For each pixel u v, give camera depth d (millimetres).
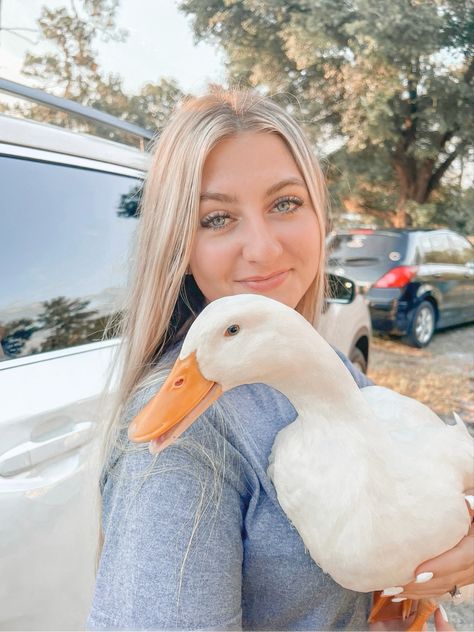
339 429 896
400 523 860
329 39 8734
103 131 2982
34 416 1474
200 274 1046
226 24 9344
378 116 9289
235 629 845
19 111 4965
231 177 984
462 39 9008
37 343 1677
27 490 1410
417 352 6293
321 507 865
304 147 1065
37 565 1427
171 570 800
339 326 3199
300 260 1080
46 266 1767
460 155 10375
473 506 934
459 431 1120
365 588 903
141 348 1040
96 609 824
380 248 6406
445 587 916
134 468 873
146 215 1044
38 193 1772
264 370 899
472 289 7277
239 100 1033
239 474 942
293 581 933
